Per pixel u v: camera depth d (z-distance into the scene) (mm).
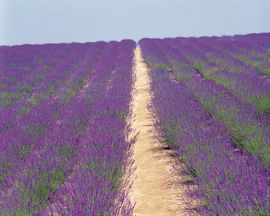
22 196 5648
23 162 7508
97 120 10469
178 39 39312
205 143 7414
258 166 6039
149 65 24031
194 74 18156
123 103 12500
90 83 18141
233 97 12742
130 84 16609
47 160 7246
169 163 8094
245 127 8266
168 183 7035
